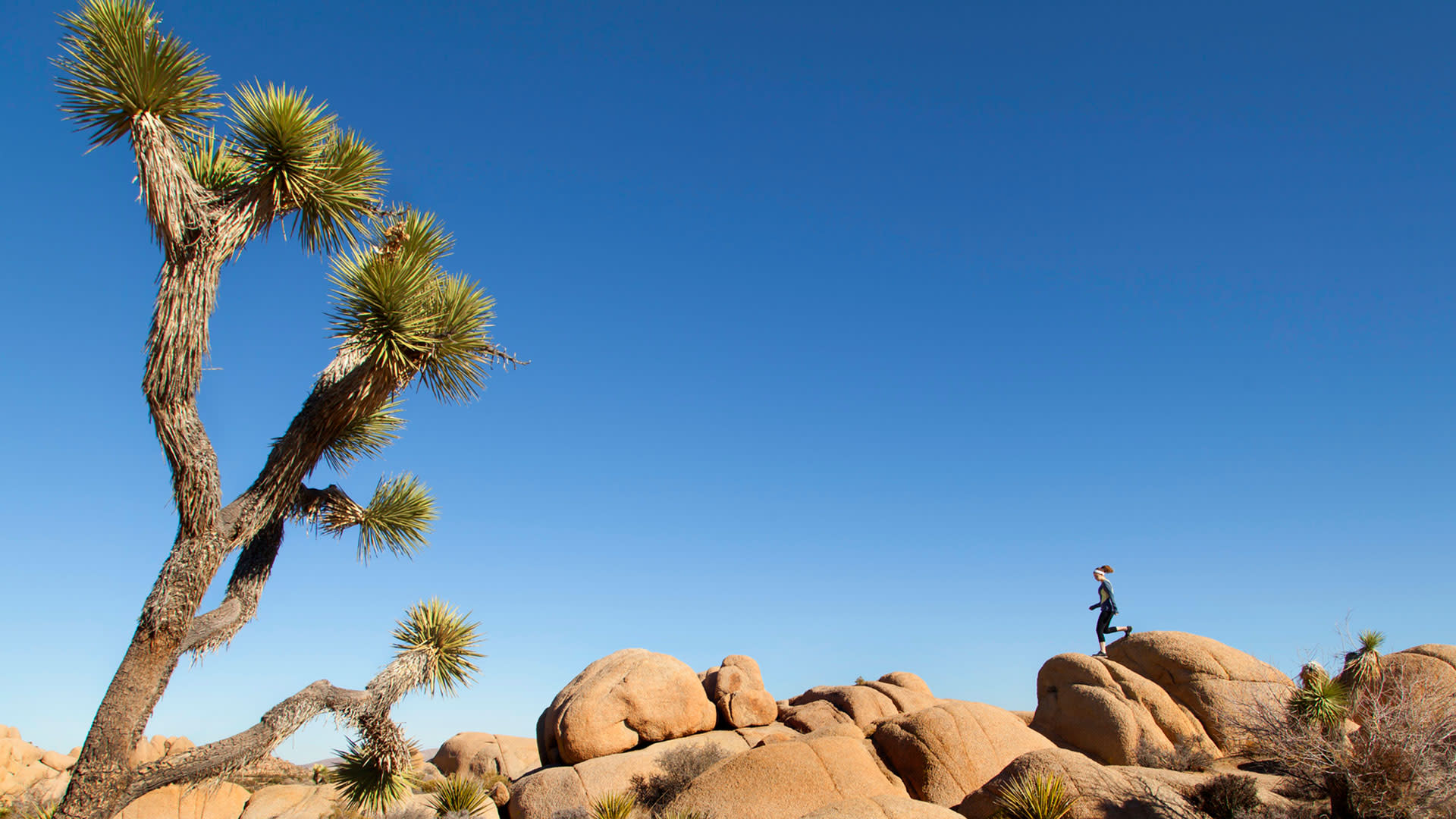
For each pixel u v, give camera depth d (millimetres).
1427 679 17125
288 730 9008
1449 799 12430
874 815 12742
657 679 24156
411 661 10133
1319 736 14219
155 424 8375
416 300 9539
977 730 19016
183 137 9328
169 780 8180
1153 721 19672
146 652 8258
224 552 8781
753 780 17266
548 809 20562
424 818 18172
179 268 8461
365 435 11398
